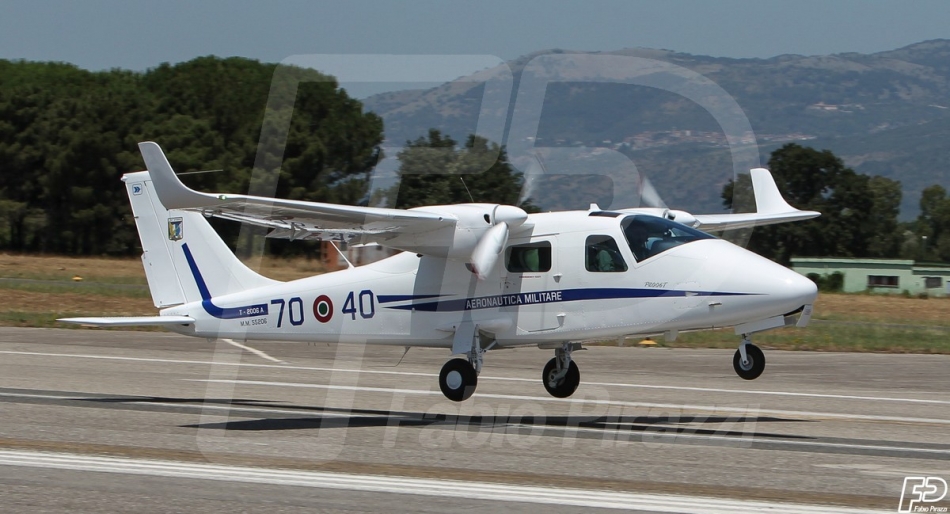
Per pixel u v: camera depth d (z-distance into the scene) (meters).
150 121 116.88
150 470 18.66
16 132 122.94
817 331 53.22
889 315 72.38
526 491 17.06
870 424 25.25
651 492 17.02
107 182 120.75
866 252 107.50
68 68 145.12
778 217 34.62
